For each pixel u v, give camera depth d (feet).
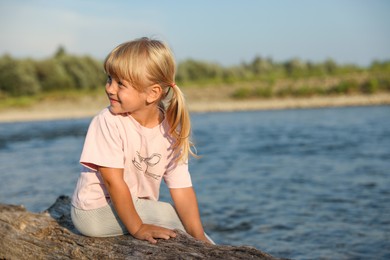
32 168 35.32
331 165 33.01
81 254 8.23
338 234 17.54
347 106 98.58
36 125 78.23
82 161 8.01
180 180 8.93
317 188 25.77
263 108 102.06
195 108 104.06
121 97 7.83
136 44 7.82
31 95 126.72
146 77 7.74
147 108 8.11
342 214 20.33
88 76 140.46
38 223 9.80
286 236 17.53
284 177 29.25
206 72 156.87
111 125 8.02
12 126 77.30
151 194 8.86
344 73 128.77
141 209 8.60
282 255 15.53
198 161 37.19
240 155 39.70
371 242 16.51
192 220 8.96
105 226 8.52
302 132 56.49
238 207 22.07
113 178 8.00
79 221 8.66
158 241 8.11
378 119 69.62
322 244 16.49
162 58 7.85
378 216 19.79
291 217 20.11
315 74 131.44
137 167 8.38
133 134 8.12
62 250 8.55
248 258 7.43
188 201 8.99
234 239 17.35
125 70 7.68
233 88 121.90
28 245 9.02
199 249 7.78
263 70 172.76
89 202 8.41
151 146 8.28
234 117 83.51
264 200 23.34
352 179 27.86
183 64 154.81
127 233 8.71
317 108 97.50
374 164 32.73
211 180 29.09
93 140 8.08
